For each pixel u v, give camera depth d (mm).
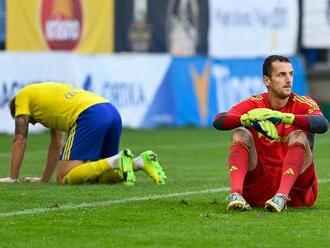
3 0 56344
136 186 26469
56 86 27391
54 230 18375
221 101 59719
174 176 30859
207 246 16750
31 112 27438
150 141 48844
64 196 23828
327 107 66875
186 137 51750
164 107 57688
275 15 63031
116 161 26469
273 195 21109
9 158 38812
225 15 61906
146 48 59812
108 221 19469
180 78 58312
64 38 57156
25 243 17016
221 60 60125
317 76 67562
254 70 61500
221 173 32281
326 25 63969
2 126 51969
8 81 51781
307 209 21172
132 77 56344
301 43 64125
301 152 20375
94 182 27078
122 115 55719
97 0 58062
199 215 20219
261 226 18734
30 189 25438
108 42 58625
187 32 60812
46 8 56625
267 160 20766
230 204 20359
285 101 21000
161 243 17016
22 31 56312
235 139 20516
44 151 42375
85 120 26766
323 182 28641
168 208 21422
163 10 60062
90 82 54375
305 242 17125
